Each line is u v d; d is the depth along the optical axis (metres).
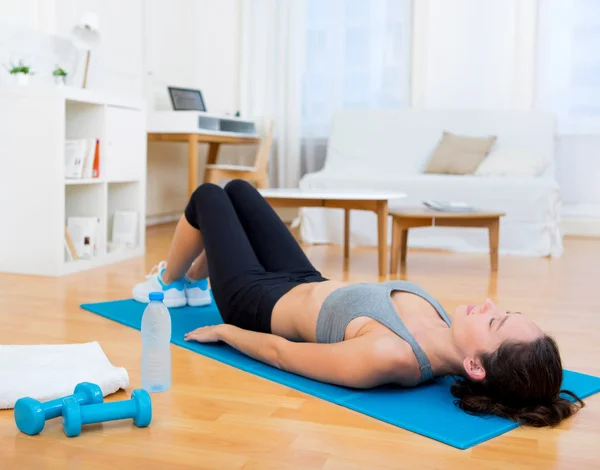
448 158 4.82
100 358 1.84
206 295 2.57
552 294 3.03
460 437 1.39
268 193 3.54
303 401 1.62
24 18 3.89
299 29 5.54
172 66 5.63
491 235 3.58
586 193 5.15
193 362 1.91
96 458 1.29
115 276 3.25
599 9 4.96
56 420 1.47
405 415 1.51
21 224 3.28
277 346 1.79
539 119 4.95
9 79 3.50
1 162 3.28
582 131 5.08
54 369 1.72
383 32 5.40
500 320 1.50
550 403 1.50
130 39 4.94
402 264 3.79
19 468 1.24
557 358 1.49
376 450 1.35
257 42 5.72
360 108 5.52
